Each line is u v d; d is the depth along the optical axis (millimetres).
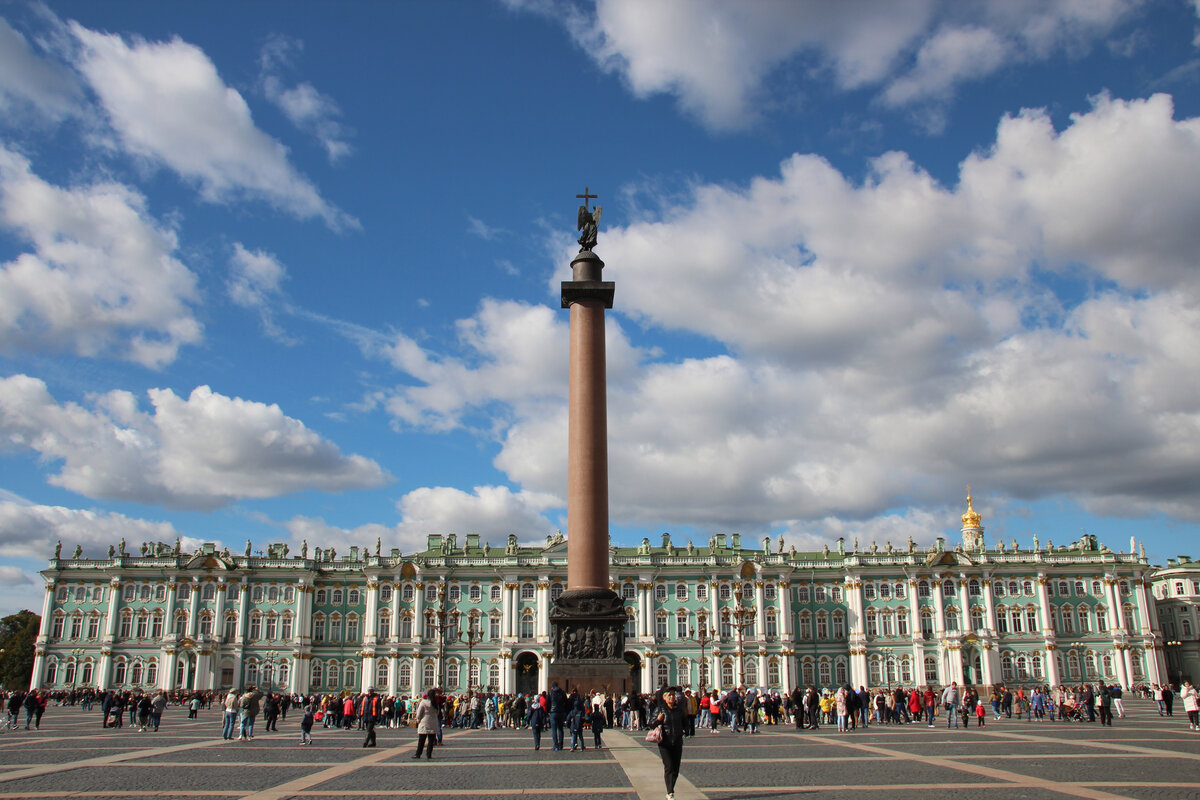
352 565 125438
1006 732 47375
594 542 52500
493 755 34750
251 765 30375
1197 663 138750
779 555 126000
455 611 120375
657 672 118375
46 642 119812
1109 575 122312
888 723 60156
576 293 55812
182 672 117875
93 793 22734
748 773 27125
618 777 26328
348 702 59562
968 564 121500
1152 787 23234
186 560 121812
